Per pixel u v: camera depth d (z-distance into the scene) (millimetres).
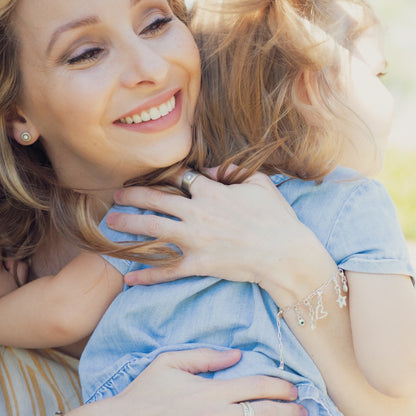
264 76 1819
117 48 1555
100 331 1716
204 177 1719
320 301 1575
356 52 2055
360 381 1603
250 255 1596
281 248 1580
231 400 1517
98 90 1556
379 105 1878
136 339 1678
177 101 1674
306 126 1757
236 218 1626
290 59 1774
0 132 1743
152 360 1642
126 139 1634
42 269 1979
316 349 1594
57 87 1586
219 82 1846
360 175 1711
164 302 1661
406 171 3990
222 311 1642
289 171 1748
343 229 1635
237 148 1850
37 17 1542
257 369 1572
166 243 1688
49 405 1836
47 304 1742
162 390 1544
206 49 1881
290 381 1582
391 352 1519
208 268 1634
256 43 1812
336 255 1622
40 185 1839
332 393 1616
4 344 1827
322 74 1780
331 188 1686
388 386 1524
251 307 1647
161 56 1591
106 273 1743
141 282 1698
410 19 5664
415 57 5273
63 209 1794
